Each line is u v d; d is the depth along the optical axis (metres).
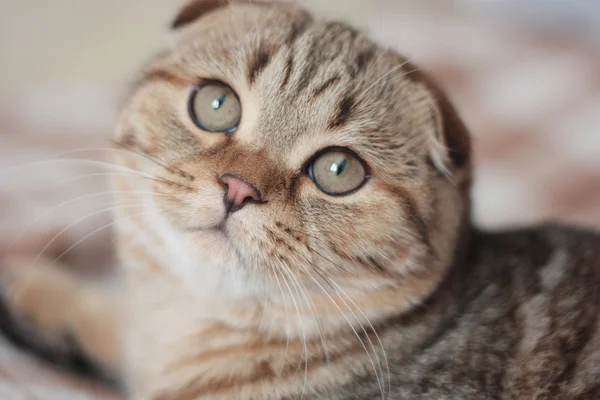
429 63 0.53
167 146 0.30
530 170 0.45
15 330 0.35
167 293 0.31
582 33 0.63
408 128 0.30
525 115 0.49
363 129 0.30
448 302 0.31
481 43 0.57
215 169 0.29
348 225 0.29
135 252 0.32
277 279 0.29
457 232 0.31
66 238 0.39
